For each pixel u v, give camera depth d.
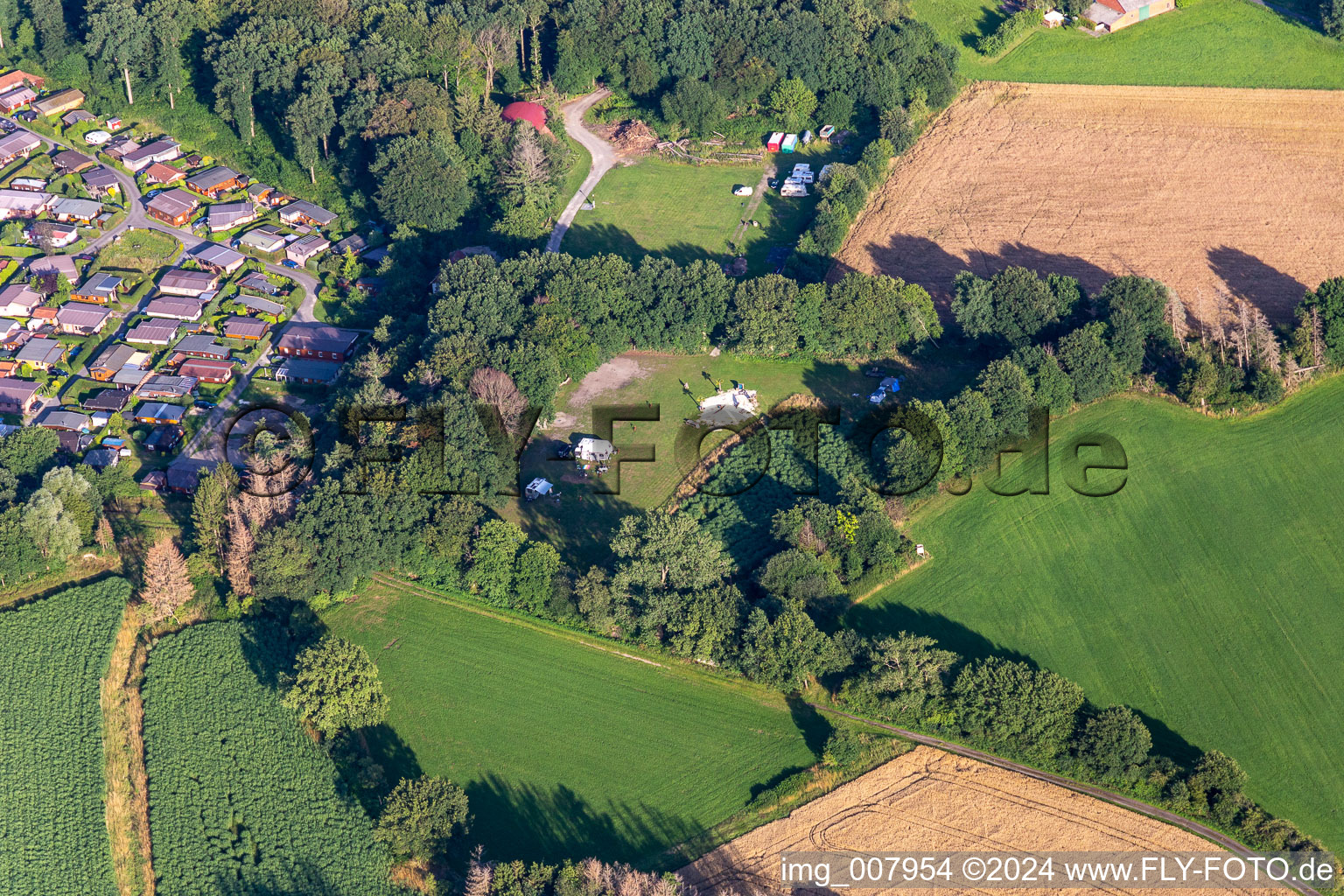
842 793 146.75
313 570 168.38
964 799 145.62
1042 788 146.88
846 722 154.38
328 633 166.38
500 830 144.12
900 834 142.25
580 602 163.38
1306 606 168.62
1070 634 165.88
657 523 165.88
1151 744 148.12
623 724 155.62
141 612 168.00
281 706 155.38
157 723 154.75
